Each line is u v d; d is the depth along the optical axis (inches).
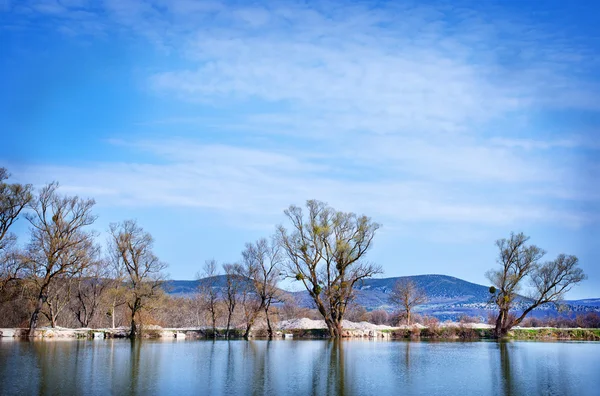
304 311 4751.5
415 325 3518.7
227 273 3319.4
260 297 3299.7
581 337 3521.2
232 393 1195.9
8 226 2508.6
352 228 3073.3
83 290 3484.3
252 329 3336.6
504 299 3393.2
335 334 3129.9
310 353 2140.7
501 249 3417.8
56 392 1154.0
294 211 3065.9
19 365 1542.8
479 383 1373.0
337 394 1205.1
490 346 2677.2
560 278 3326.8
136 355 1930.4
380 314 5556.1
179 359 1839.3
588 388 1307.8
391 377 1464.1
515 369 1657.2
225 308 3757.4
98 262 3024.1
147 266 2970.0
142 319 3056.1
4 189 2493.8
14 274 2588.6
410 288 4360.2
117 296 3102.9
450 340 3233.3
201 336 3235.7
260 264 3270.2
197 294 4382.4
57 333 2704.2
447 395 1204.5
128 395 1146.7
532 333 3501.5
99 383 1280.8
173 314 4367.6
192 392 1198.9
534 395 1211.2
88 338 2827.3
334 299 3093.0
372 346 2593.5
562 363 1835.6
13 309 2987.2
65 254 2647.6
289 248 3056.1
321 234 3011.8
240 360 1845.5
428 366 1717.5
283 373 1520.7
